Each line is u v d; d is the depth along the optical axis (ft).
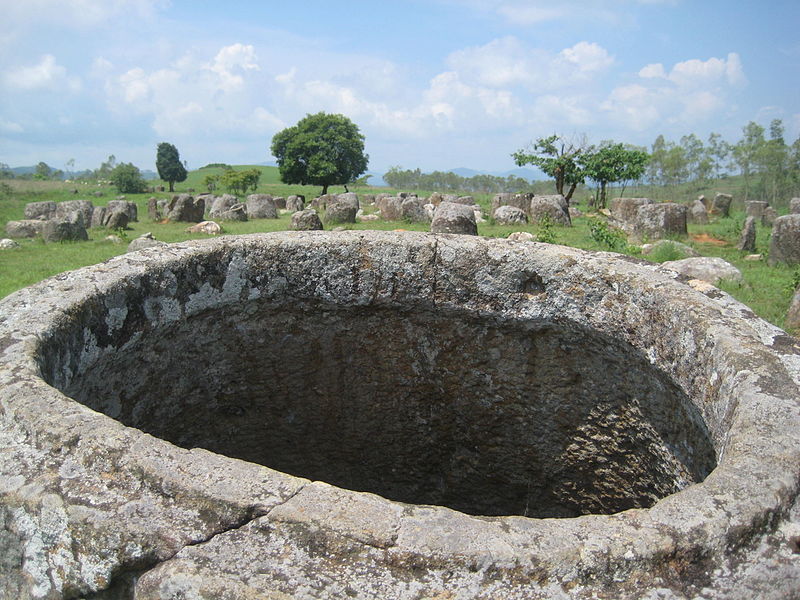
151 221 62.80
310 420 10.93
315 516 3.76
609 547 3.59
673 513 3.82
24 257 37.06
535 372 9.45
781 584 3.55
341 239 9.39
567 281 8.46
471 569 3.50
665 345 7.06
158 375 8.61
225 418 10.29
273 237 9.32
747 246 39.40
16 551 4.14
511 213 57.36
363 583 3.46
